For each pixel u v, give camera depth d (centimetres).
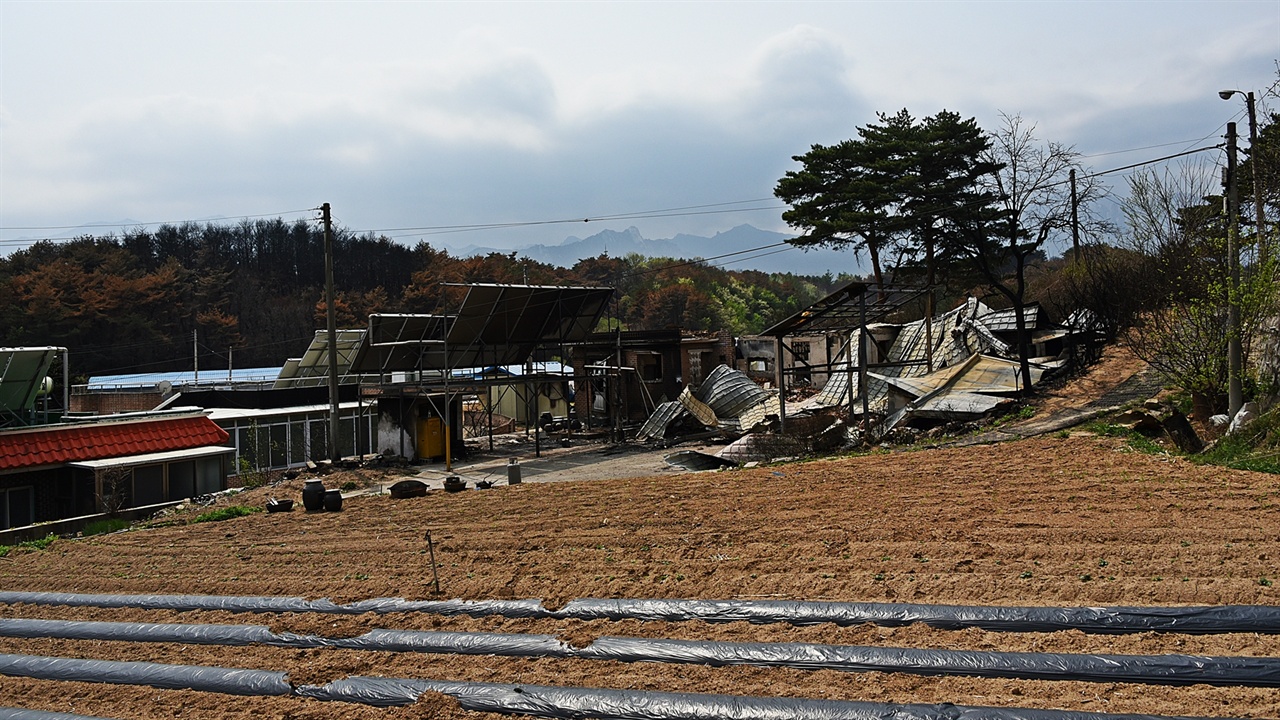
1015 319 2848
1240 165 1995
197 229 8656
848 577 934
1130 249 2603
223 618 1006
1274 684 627
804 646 745
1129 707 606
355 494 2108
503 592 1001
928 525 1126
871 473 1591
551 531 1348
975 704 626
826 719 620
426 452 2786
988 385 2491
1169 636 715
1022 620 759
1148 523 1034
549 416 3828
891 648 725
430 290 7806
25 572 1394
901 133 3919
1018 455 1611
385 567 1194
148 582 1227
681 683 711
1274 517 1021
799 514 1278
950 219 3628
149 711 749
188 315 7000
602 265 10862
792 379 4212
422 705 708
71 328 6053
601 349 3531
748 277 11412
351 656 841
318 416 3064
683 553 1114
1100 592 812
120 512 1984
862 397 2266
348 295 7919
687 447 2661
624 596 942
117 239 8200
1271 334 1780
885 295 2353
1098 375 2397
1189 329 1825
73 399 4331
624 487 1747
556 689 704
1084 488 1270
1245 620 716
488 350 3083
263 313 7725
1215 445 1548
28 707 781
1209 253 1883
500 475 2352
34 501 2059
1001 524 1096
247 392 3212
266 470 2692
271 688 773
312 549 1378
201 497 2178
